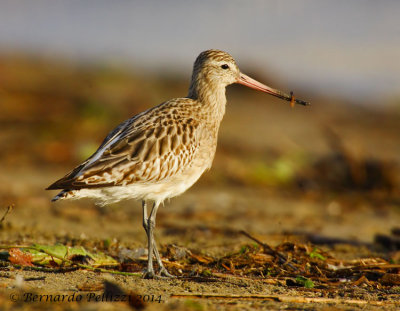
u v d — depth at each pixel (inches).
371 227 464.8
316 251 359.6
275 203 533.0
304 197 558.9
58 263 315.3
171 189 330.3
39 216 447.2
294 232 434.9
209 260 344.2
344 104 930.7
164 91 957.2
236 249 374.9
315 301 267.0
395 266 330.3
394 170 618.2
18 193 509.4
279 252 355.9
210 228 436.1
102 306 238.1
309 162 641.0
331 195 566.6
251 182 592.7
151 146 315.6
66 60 1109.1
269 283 300.5
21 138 676.7
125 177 309.1
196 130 337.7
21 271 293.7
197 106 358.6
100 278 289.3
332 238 420.5
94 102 789.2
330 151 682.2
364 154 645.9
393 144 732.7
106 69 1018.1
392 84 962.1
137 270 321.4
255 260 340.5
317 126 814.5
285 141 729.0
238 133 765.9
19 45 1198.3
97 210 475.5
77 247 330.0
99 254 331.6
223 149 683.4
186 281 298.2
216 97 370.3
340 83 976.3
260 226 453.1
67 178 305.6
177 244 385.4
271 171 605.0
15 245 346.9
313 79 995.3
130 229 428.5
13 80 943.0
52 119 729.0
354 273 325.7
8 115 757.9
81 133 702.5
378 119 866.1
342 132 778.2
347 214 507.2
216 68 372.8
